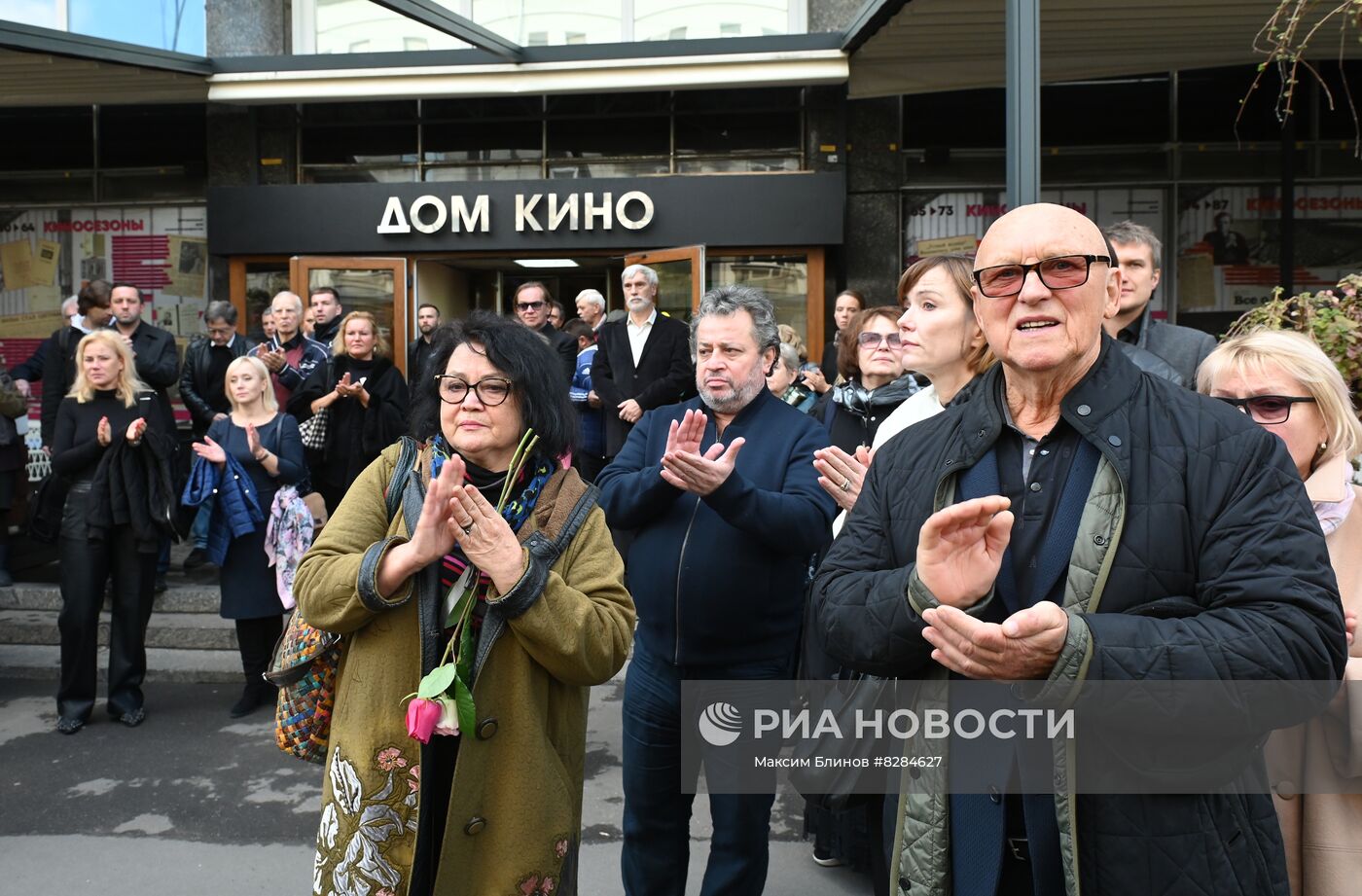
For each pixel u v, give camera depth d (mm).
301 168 9594
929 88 8391
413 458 2107
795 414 2883
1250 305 9086
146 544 4871
